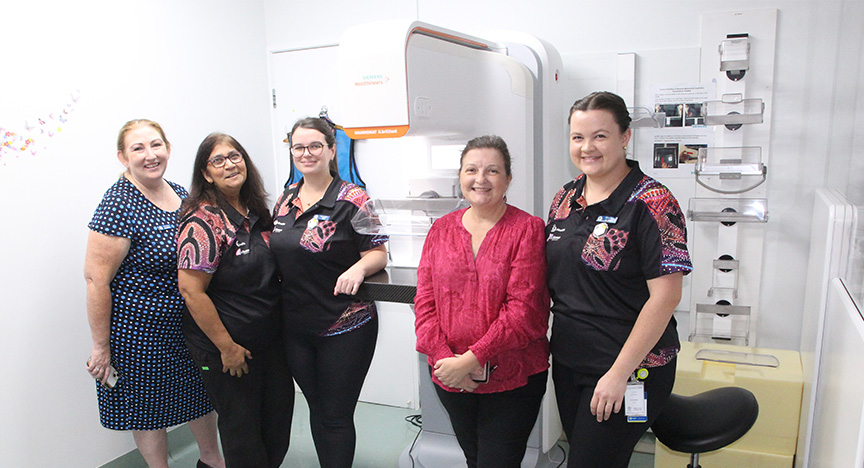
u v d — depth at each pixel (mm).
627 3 2580
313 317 1974
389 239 2125
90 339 2461
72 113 2330
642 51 2578
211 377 1996
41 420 2307
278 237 1944
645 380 1466
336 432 2043
